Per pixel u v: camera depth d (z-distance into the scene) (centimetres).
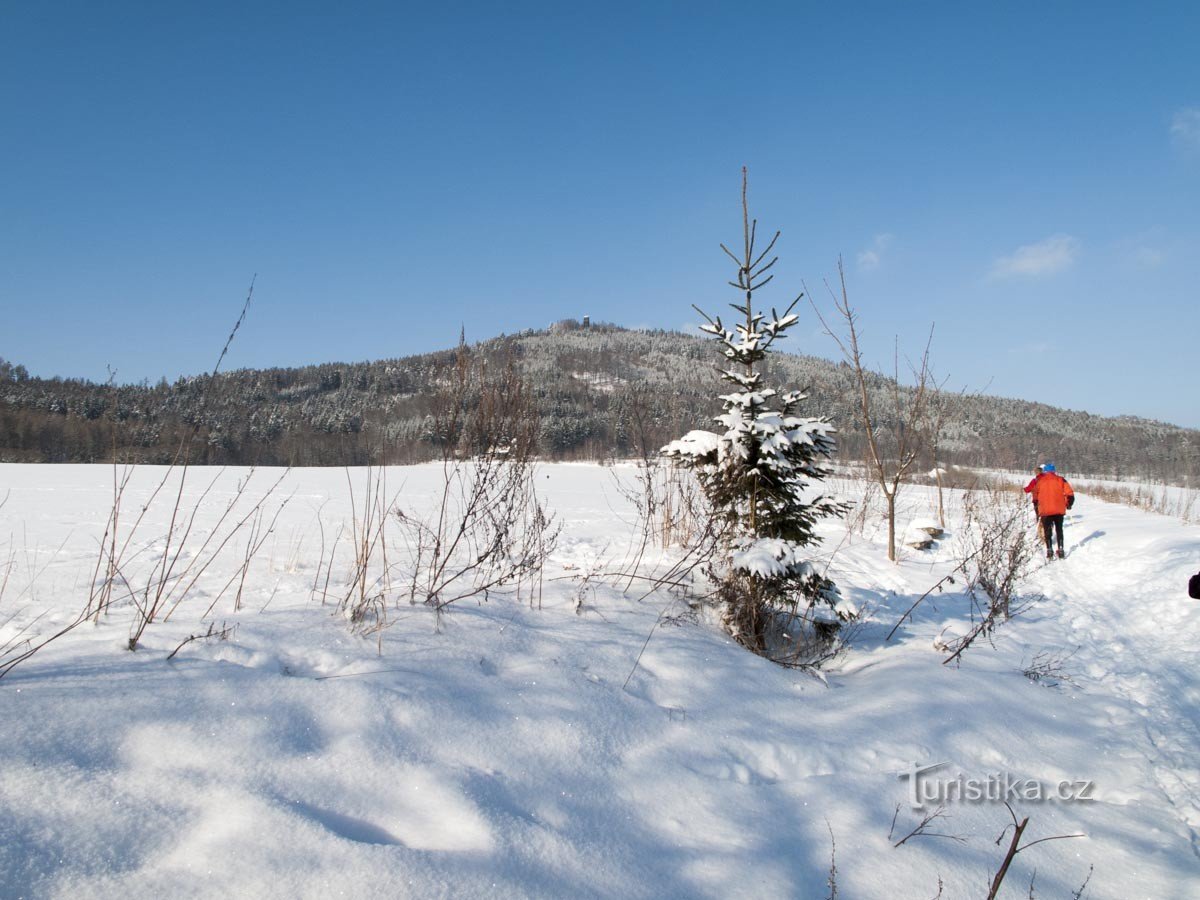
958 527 1377
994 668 517
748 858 253
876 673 488
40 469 2083
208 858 202
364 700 301
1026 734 397
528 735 308
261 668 326
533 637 418
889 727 379
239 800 228
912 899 244
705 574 585
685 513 838
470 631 409
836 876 252
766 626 547
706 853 254
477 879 211
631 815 271
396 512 659
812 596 522
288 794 237
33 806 208
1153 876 272
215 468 2541
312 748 268
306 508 1248
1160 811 327
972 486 1602
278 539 820
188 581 516
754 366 578
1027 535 1222
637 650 426
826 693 440
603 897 219
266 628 370
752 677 430
